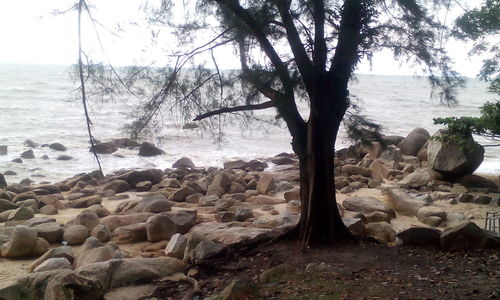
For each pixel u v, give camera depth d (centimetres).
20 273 866
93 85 800
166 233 1074
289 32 780
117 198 1603
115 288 743
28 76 8181
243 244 887
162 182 1823
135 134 867
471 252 804
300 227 862
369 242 865
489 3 838
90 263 823
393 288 634
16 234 953
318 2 773
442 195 1566
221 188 1661
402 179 1880
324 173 825
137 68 852
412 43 780
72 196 1591
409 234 852
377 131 852
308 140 819
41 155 2488
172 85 860
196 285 727
